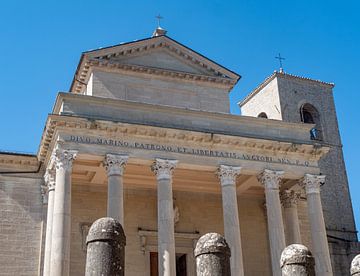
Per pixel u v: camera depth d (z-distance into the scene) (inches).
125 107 1470.2
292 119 2078.0
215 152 1493.6
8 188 1552.7
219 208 1745.8
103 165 1403.8
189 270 1640.0
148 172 1581.0
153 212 1668.3
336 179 2015.3
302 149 1563.7
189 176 1620.3
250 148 1525.6
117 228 509.0
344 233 1919.3
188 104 1708.9
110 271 490.6
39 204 1557.6
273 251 1440.7
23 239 1517.0
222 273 534.9
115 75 1669.5
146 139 1437.0
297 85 2156.7
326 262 1471.5
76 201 1593.3
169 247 1343.5
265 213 1770.4
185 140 1467.8
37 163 1584.6
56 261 1258.6
